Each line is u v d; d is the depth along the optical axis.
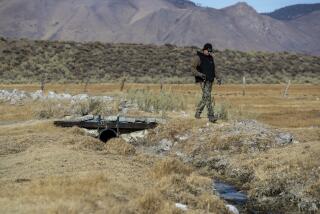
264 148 27.92
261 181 22.27
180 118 33.81
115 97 46.94
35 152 23.39
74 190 15.23
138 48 125.38
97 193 15.20
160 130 32.69
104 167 20.16
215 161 26.92
